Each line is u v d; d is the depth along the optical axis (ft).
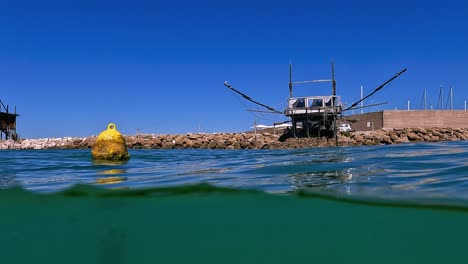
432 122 160.45
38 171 30.07
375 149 49.44
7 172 29.63
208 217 20.59
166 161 40.42
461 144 56.29
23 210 19.31
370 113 166.30
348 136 131.23
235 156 51.11
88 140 153.38
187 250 20.67
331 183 22.15
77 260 19.39
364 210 19.25
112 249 19.61
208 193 20.75
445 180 21.90
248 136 144.97
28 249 19.25
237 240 20.76
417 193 18.98
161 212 20.24
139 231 20.02
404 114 159.53
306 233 20.31
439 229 19.15
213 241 20.80
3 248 19.15
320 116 126.82
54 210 19.49
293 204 19.95
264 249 20.79
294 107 126.82
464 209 17.44
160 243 20.36
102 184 22.58
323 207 19.76
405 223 19.25
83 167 32.50
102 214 19.36
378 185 21.17
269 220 20.40
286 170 28.53
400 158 32.78
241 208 20.53
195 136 149.28
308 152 56.49
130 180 24.22
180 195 20.70
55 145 153.99
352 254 20.53
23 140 162.20
